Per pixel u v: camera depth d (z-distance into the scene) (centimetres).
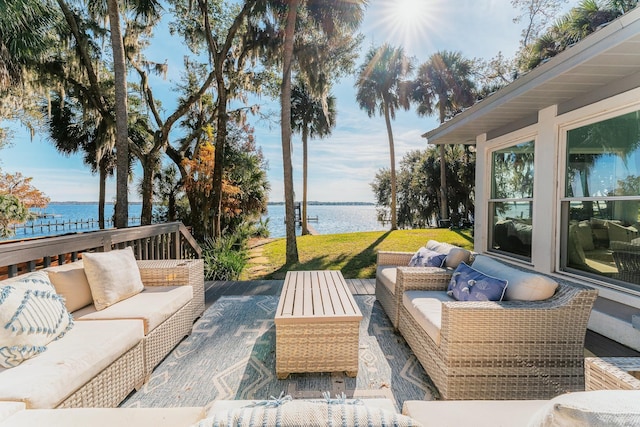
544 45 818
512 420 112
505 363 183
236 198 1077
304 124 1353
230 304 373
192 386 208
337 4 625
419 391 203
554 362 185
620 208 273
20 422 114
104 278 236
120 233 330
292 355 215
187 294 283
